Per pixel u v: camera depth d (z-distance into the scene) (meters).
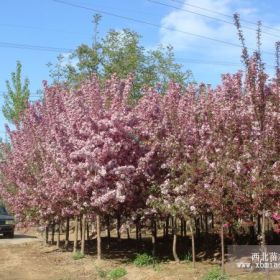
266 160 9.88
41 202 18.53
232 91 11.94
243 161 10.49
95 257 15.70
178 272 11.57
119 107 14.46
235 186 10.38
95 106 14.52
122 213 15.39
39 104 19.86
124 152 14.38
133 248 17.23
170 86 13.57
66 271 13.83
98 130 14.34
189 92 13.72
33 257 17.23
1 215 26.30
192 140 12.69
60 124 15.50
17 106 34.75
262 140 9.97
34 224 20.69
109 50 31.14
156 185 13.88
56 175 16.41
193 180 11.80
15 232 30.69
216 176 10.73
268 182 9.80
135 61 30.67
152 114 14.13
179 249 15.70
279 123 10.13
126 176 13.90
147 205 13.98
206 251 14.48
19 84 35.62
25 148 20.39
